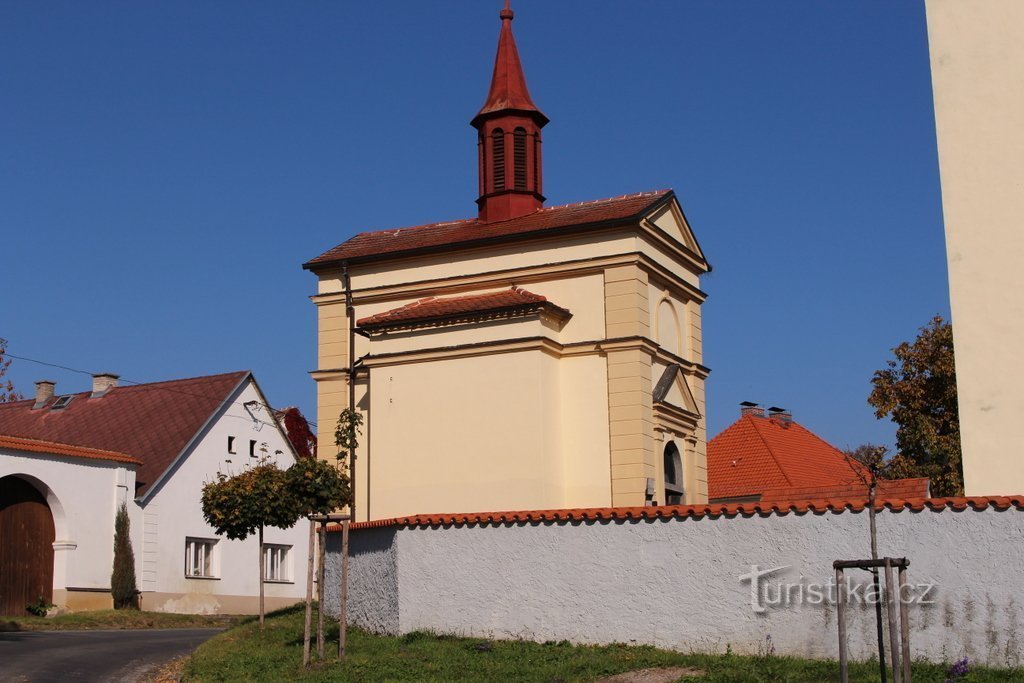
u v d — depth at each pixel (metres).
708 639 16.72
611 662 16.25
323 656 18.41
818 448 49.84
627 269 27.94
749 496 45.31
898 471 36.94
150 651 23.78
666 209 29.97
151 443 41.75
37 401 47.62
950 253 19.67
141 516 38.72
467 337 27.84
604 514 17.73
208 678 18.34
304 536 45.62
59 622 32.84
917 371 38.47
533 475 26.70
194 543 41.19
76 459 36.25
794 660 15.82
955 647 15.12
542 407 27.00
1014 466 18.75
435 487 27.50
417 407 28.03
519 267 28.89
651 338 28.81
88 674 20.03
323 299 31.00
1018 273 19.20
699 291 31.67
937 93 20.20
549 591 18.05
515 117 31.56
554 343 27.62
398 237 31.97
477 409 27.44
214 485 27.89
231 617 40.09
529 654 17.06
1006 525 15.09
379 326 28.58
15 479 34.72
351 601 21.55
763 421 49.12
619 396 27.47
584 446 27.58
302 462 27.14
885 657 15.52
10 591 34.09
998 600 14.99
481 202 31.75
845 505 16.09
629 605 17.39
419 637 18.84
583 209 30.23
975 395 19.16
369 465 28.39
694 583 16.97
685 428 30.08
